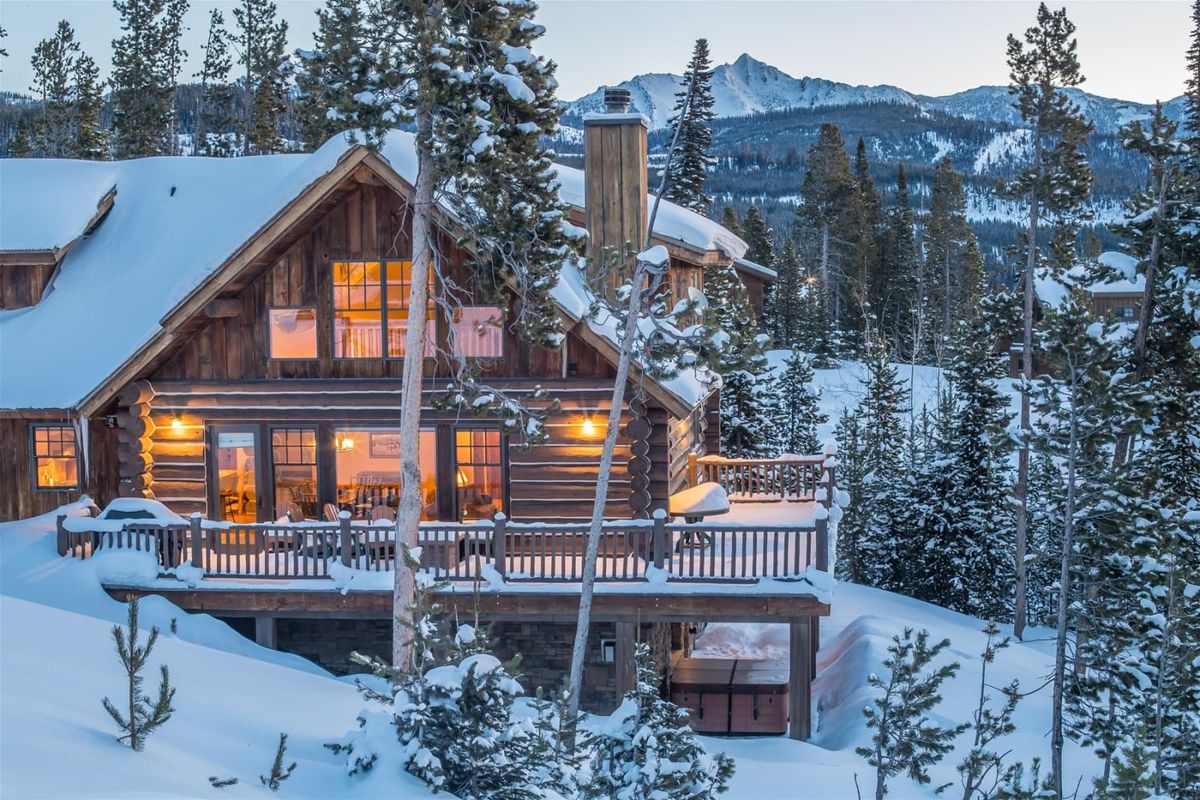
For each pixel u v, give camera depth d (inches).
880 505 1723.7
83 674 570.9
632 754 464.1
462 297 886.4
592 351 877.8
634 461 867.4
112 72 2418.8
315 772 520.1
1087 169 1486.2
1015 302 1562.5
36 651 594.9
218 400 921.5
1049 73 1472.7
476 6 737.6
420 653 532.1
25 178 1109.1
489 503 903.1
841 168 3924.7
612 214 946.7
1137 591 852.6
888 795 664.4
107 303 1035.3
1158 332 1291.8
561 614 805.9
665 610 802.2
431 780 495.5
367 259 899.4
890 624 1111.0
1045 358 858.1
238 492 935.7
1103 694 941.8
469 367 801.6
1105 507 858.1
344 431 932.0
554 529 812.6
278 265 910.4
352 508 932.0
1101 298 3009.4
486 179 732.7
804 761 724.0
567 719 497.4
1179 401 1247.5
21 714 458.6
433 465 922.7
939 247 3949.3
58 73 2507.4
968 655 1037.2
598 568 840.3
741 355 695.7
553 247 775.1
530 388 882.1
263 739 561.3
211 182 1143.6
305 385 912.3
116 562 849.5
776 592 788.6
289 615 840.3
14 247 1031.6
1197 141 1336.1
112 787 400.8
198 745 513.7
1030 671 1067.9
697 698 872.9
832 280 3946.9
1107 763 746.2
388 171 825.5
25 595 824.9
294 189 836.0
